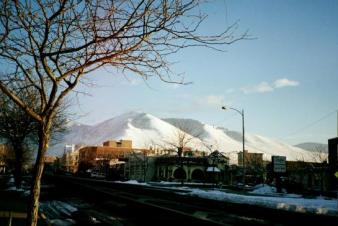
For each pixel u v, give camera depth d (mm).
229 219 16000
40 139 5422
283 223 14789
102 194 27359
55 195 29500
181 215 15320
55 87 5520
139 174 93750
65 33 5508
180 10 4984
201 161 88125
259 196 34531
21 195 24359
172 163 86250
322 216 16766
